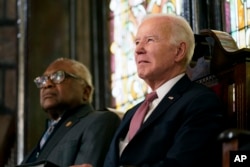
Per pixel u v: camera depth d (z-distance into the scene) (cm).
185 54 464
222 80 475
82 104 572
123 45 725
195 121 421
